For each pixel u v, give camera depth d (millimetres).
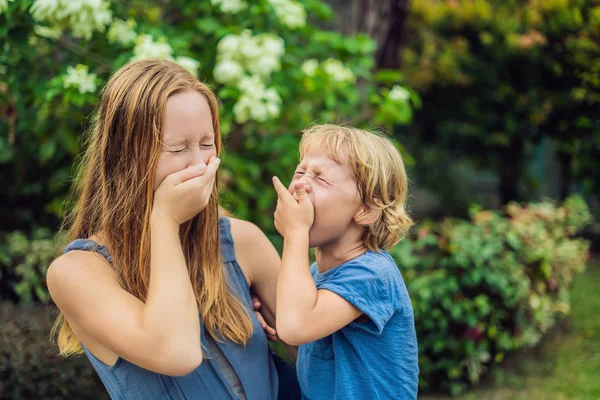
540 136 8297
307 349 1492
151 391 1295
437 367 3930
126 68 1346
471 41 8266
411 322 1499
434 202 10758
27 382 2941
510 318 4012
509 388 4051
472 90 8336
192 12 3566
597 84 7219
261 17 3518
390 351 1443
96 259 1316
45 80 3092
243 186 3680
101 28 2881
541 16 7543
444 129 8711
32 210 4887
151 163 1280
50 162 4465
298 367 1528
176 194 1264
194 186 1267
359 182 1460
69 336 1524
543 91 7711
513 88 7938
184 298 1220
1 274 3936
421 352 3947
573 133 7609
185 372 1205
